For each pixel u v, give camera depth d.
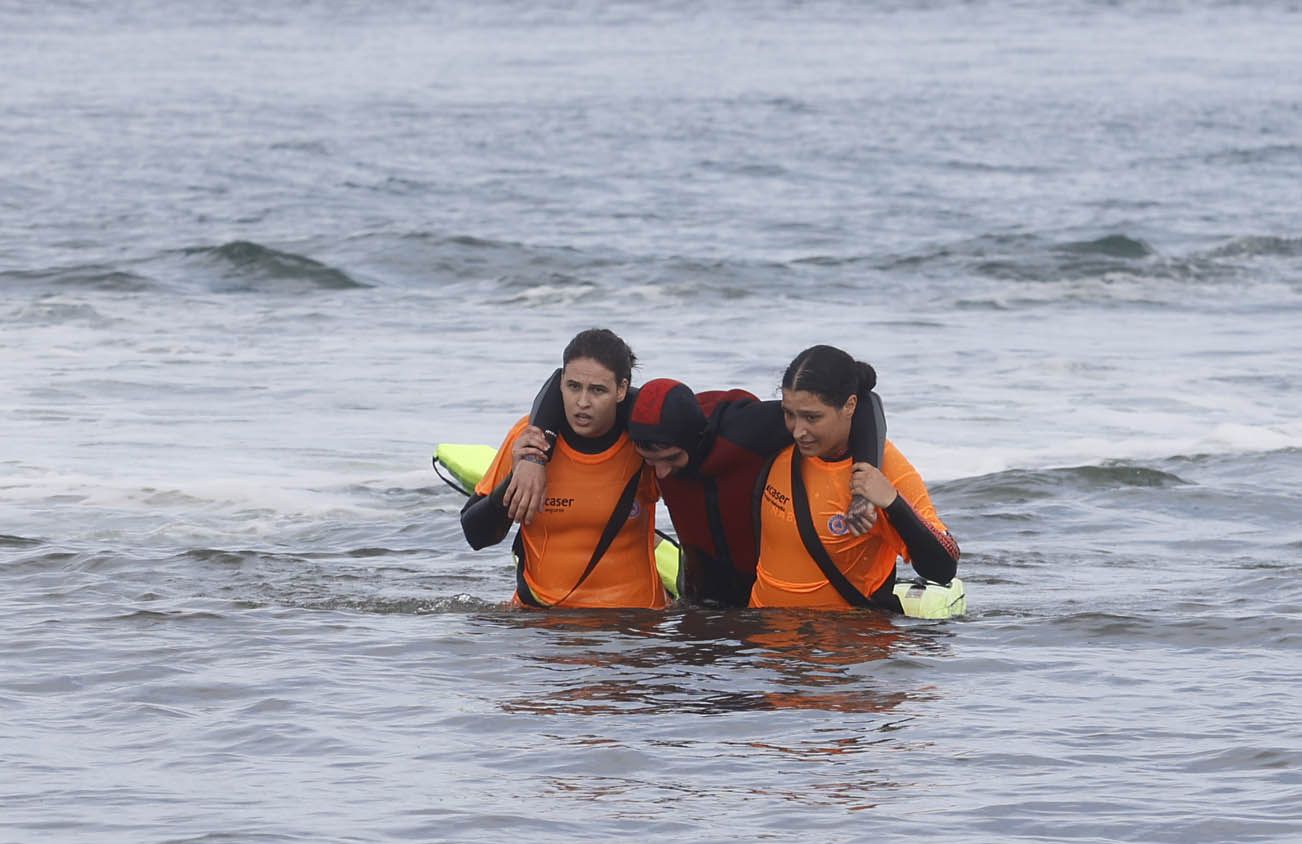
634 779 18.53
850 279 91.06
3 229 107.88
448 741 20.03
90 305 77.25
